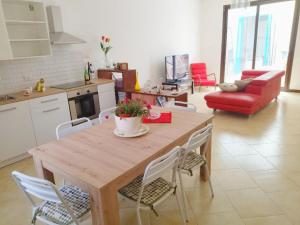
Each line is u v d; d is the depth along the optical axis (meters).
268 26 6.56
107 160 1.58
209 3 7.11
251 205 2.18
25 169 3.01
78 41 3.84
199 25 7.40
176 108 2.70
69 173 1.46
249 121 4.31
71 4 4.09
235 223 1.98
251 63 7.02
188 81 6.77
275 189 2.38
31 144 3.26
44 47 3.67
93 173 1.44
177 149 1.68
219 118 4.56
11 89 3.53
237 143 3.43
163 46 6.18
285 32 6.36
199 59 7.69
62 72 4.12
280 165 2.81
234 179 2.57
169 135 1.93
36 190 1.46
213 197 2.31
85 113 3.91
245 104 4.30
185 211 2.04
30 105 3.17
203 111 5.08
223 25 7.06
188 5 6.76
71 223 1.51
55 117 3.47
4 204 2.35
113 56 4.96
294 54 6.13
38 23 3.53
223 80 7.52
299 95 5.98
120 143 1.83
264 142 3.43
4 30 2.99
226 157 3.04
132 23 5.23
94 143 1.86
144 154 1.64
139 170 1.57
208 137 2.17
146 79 5.86
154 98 3.85
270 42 6.67
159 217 2.09
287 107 5.04
